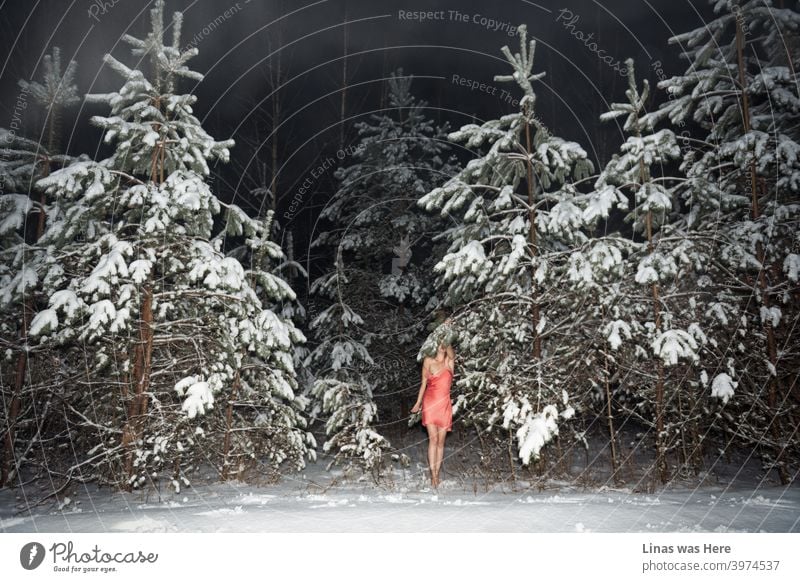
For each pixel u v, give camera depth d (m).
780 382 7.83
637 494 6.53
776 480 7.90
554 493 6.70
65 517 5.21
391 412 13.54
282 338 7.34
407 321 13.22
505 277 8.05
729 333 7.72
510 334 8.31
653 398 8.04
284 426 7.74
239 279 7.01
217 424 7.73
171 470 7.68
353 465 8.20
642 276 7.22
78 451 7.84
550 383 7.42
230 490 6.89
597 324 7.84
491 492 6.79
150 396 6.92
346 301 13.08
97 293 6.33
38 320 6.12
